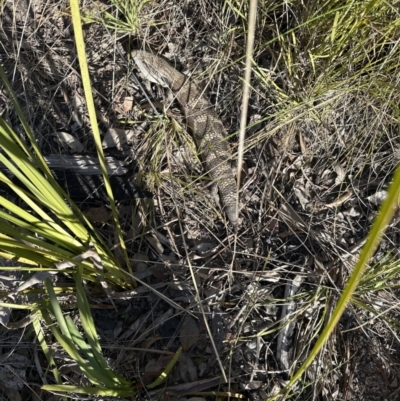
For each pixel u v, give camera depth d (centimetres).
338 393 201
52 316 199
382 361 203
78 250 172
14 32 213
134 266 207
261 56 215
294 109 195
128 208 213
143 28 220
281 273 207
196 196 215
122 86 219
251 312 206
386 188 211
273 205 212
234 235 211
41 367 198
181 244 212
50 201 155
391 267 193
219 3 214
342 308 82
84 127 216
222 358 201
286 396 177
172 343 202
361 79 193
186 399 196
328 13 168
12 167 149
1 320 184
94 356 157
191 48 222
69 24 218
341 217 215
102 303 203
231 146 218
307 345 199
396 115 197
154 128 213
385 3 172
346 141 211
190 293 205
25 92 210
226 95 218
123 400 191
